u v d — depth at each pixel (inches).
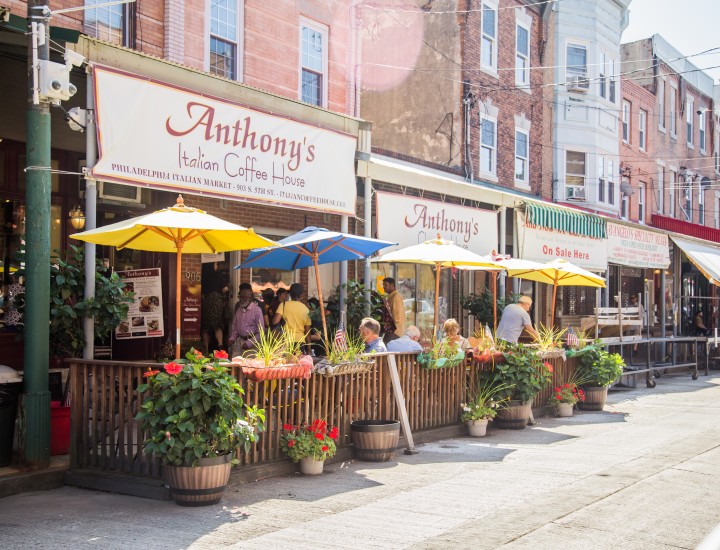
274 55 609.9
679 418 521.7
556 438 434.9
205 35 553.9
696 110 1493.6
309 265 471.2
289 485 309.4
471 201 694.5
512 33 987.3
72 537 235.8
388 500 285.4
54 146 447.5
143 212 482.0
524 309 546.3
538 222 680.4
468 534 239.9
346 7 688.4
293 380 330.3
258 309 474.0
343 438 362.6
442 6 911.7
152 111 363.9
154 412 273.1
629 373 716.0
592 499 287.0
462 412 447.8
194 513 265.1
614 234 810.8
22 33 327.3
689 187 1430.9
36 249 310.8
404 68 933.2
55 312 325.4
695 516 265.0
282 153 442.3
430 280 762.8
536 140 1037.8
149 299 382.9
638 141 1258.6
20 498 286.0
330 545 228.8
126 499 284.5
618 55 1168.8
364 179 516.4
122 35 503.8
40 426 305.6
